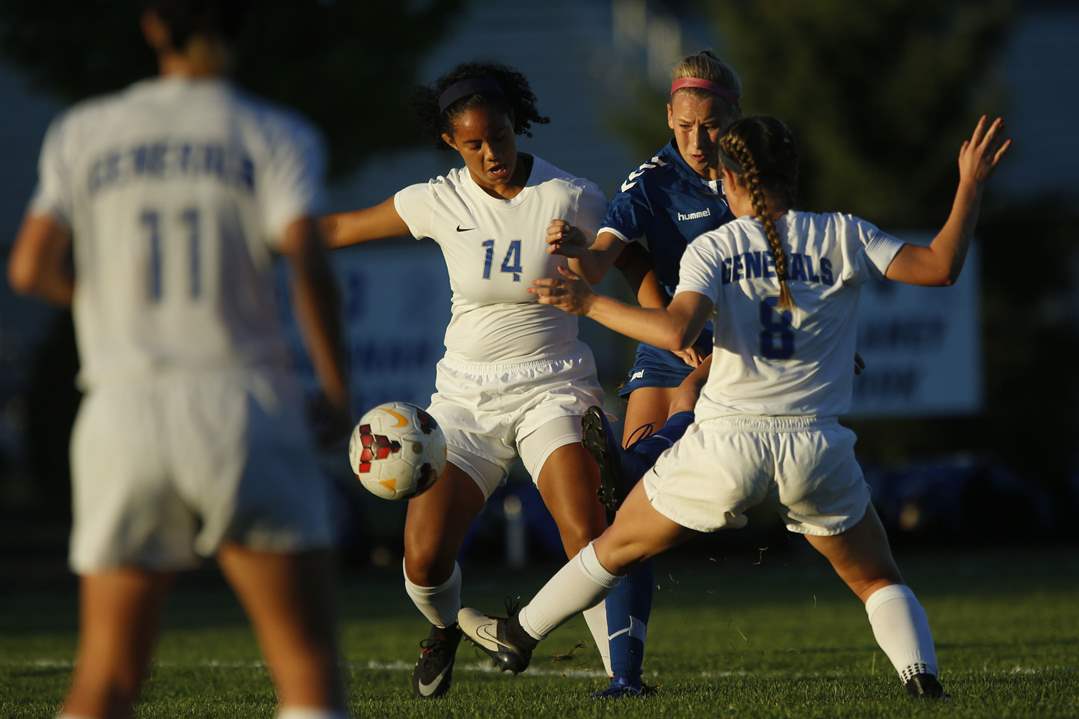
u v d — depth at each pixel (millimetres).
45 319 99000
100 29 82625
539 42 114188
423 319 62188
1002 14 91812
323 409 12211
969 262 65500
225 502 11414
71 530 82688
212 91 11953
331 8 85500
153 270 11562
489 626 19547
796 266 16234
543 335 21234
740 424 16125
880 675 23750
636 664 19938
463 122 20188
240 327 11664
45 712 20734
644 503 17141
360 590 53688
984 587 48719
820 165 90750
